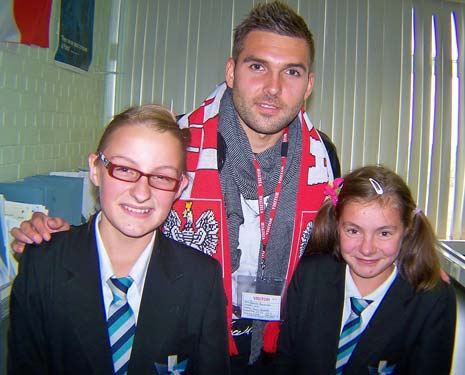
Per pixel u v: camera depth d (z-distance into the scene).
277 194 1.49
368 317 1.32
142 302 1.09
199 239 1.46
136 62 3.82
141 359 1.06
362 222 1.29
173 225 1.47
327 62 3.81
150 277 1.11
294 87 1.30
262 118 1.31
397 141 3.91
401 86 3.88
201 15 3.78
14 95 2.25
